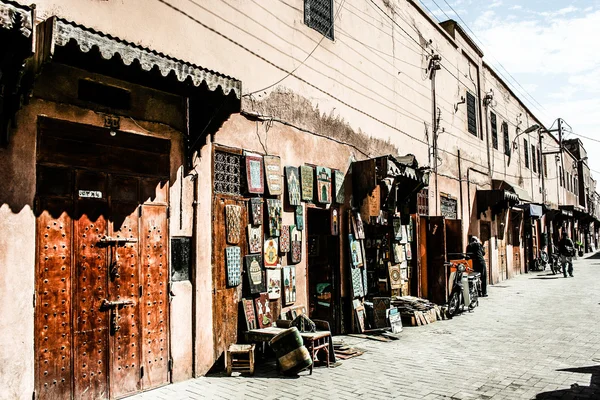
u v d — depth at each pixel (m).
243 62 6.93
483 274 14.10
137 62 4.33
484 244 17.64
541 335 8.50
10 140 4.34
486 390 5.43
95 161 5.06
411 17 12.80
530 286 17.02
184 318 5.87
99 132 5.11
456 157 15.45
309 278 8.38
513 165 22.55
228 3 6.74
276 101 7.55
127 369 5.20
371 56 10.62
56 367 4.56
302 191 7.88
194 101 5.94
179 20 5.98
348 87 9.62
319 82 8.68
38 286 4.49
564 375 5.98
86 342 4.84
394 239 10.73
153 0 5.68
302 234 7.89
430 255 12.29
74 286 4.78
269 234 7.14
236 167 6.78
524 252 23.38
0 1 3.26
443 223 12.15
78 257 4.84
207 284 6.18
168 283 5.71
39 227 4.54
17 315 4.29
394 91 11.59
